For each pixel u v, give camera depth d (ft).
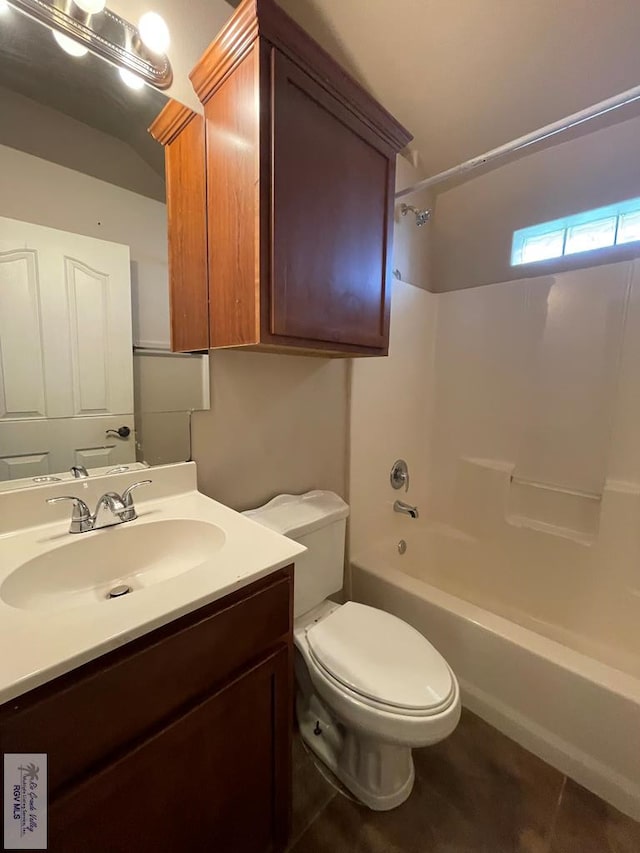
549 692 3.85
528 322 6.11
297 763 4.00
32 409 3.02
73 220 3.10
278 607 2.71
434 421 7.30
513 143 4.09
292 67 2.97
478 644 4.32
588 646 5.30
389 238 4.16
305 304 3.30
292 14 3.88
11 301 2.87
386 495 6.35
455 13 3.83
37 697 1.69
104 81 3.12
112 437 3.43
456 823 3.42
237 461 4.35
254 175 2.89
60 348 3.11
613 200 5.60
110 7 3.07
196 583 2.31
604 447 5.47
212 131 3.29
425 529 7.15
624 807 3.45
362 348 4.01
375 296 4.08
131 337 3.46
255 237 2.94
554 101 5.09
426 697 3.06
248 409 4.39
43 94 2.91
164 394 3.71
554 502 5.96
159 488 3.72
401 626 3.88
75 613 2.01
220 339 3.39
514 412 6.32
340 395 5.47
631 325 5.17
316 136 3.23
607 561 5.27
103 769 1.90
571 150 5.90
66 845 1.82
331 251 3.49
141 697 2.02
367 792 3.56
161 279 3.55
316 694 3.99
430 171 6.82
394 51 4.31
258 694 2.65
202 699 2.31
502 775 3.82
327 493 4.93
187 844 2.36
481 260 6.95
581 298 5.59
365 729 3.08
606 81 4.71
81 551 2.86
